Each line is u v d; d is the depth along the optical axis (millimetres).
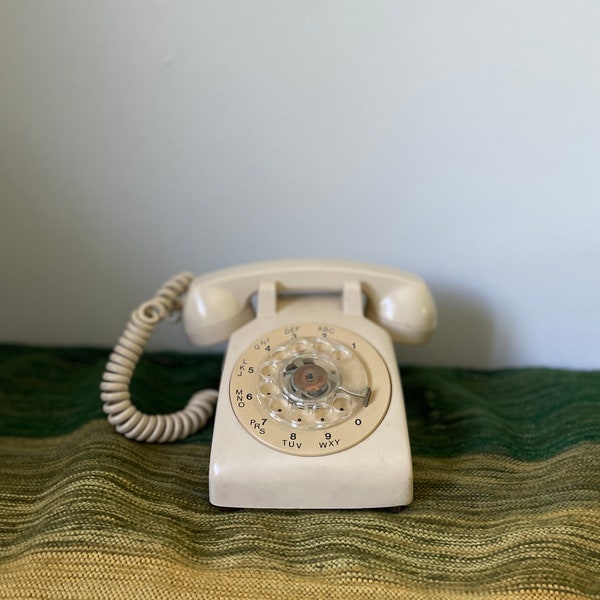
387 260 887
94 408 800
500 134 787
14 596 553
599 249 850
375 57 753
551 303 901
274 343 741
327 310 784
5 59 769
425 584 581
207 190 852
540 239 854
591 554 595
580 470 691
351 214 856
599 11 708
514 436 792
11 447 769
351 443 653
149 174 843
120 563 581
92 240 898
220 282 785
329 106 785
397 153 809
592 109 761
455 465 742
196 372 921
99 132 815
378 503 655
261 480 643
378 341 750
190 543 629
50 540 597
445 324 931
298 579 581
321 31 742
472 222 850
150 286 934
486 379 926
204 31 747
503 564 593
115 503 647
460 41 737
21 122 811
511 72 750
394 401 692
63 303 955
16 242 902
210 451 731
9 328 980
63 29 751
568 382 876
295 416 675
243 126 804
